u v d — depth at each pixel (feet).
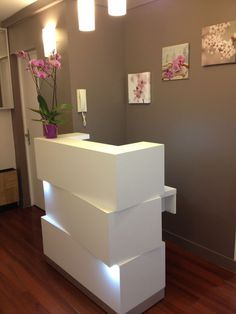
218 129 7.99
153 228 6.64
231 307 6.89
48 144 7.47
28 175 13.38
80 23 7.55
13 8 10.41
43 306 7.04
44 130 7.89
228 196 8.10
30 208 13.42
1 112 12.87
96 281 6.84
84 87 9.52
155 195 6.53
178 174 9.34
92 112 9.85
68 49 9.00
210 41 7.70
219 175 8.21
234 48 7.24
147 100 9.78
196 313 6.72
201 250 9.05
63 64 9.30
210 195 8.55
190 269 8.45
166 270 8.39
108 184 5.81
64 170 7.08
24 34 11.00
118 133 10.72
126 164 5.73
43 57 10.20
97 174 6.04
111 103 10.32
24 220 12.15
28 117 12.66
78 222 6.90
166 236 10.13
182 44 8.41
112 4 6.86
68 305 7.03
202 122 8.35
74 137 8.13
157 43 9.14
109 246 5.91
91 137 9.96
